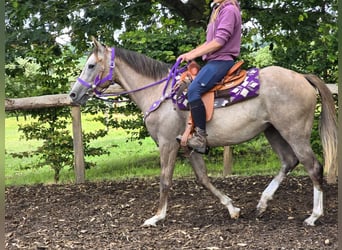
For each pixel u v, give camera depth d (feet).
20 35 20.48
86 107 21.36
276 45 22.45
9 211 16.48
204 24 22.13
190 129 13.37
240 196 17.61
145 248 12.26
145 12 21.83
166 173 14.08
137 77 14.32
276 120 13.26
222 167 22.62
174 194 18.11
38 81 20.81
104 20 20.65
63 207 16.83
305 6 21.34
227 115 13.35
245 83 13.28
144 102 14.30
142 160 26.58
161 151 14.03
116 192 18.80
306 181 19.58
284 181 19.72
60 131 21.01
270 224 14.02
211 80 13.16
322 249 11.82
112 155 28.73
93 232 13.80
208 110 13.32
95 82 14.14
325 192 17.71
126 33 20.36
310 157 13.35
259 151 23.56
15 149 30.96
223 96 13.30
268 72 13.47
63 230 14.11
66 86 20.86
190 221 14.61
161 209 14.39
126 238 13.15
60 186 20.27
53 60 20.38
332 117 13.57
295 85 13.23
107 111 21.48
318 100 20.15
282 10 21.04
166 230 13.75
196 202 16.85
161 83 14.20
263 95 13.24
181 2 23.15
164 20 20.97
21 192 19.40
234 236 12.98
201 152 13.46
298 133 13.28
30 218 15.53
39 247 12.55
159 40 19.89
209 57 13.35
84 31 20.67
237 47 13.37
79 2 21.53
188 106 13.46
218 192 14.78
